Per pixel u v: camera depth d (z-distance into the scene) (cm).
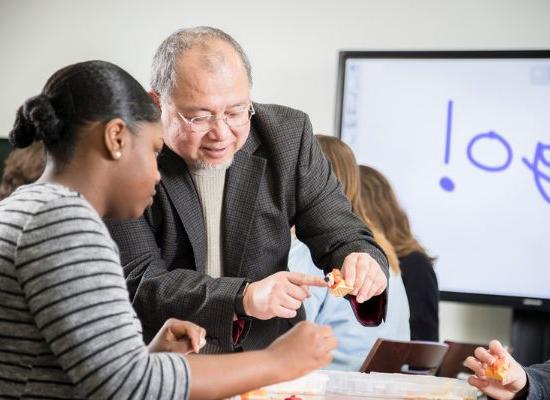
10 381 137
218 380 142
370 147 445
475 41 454
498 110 434
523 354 430
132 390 133
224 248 224
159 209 219
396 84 443
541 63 430
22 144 153
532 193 431
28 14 502
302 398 190
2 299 136
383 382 197
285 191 223
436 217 439
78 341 132
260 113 226
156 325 211
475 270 435
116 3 492
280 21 473
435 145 439
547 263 429
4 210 140
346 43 467
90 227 137
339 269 215
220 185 221
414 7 459
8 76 504
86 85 146
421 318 367
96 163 146
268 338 230
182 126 199
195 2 482
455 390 197
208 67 195
